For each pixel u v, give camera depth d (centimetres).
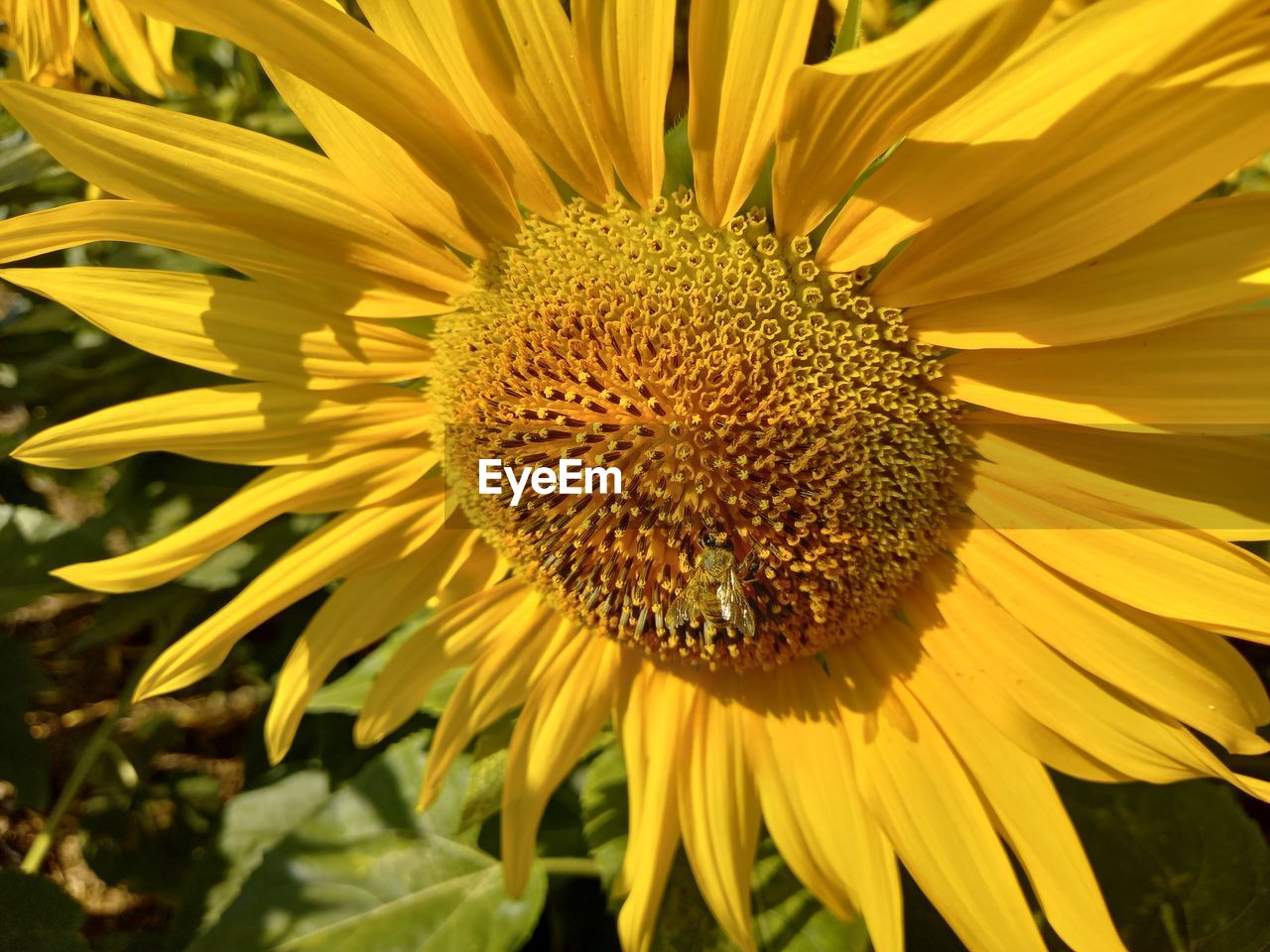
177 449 15
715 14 11
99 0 18
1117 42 10
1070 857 13
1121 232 11
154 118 13
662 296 13
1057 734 13
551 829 18
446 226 14
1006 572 14
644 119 12
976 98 10
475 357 14
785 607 14
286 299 15
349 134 14
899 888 13
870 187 12
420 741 18
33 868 20
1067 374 12
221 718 28
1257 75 10
